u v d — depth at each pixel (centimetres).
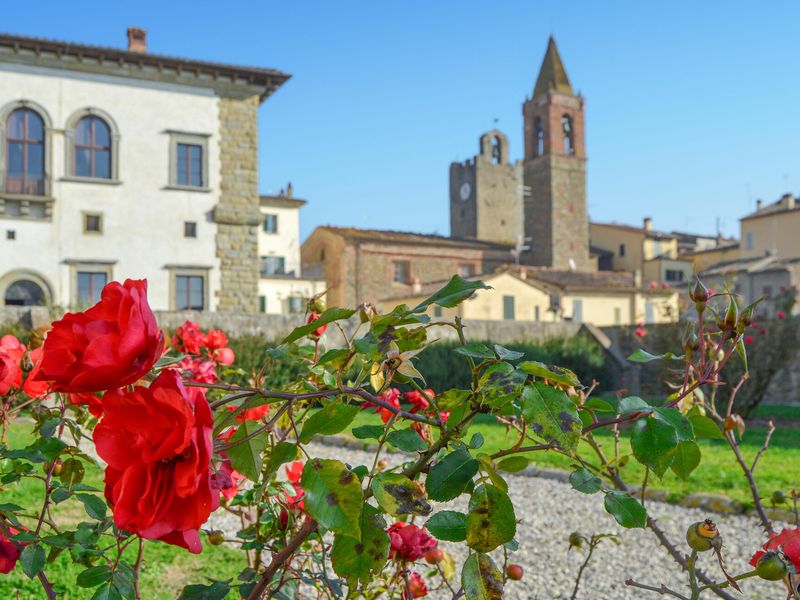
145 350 80
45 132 1962
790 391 1603
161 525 73
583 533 541
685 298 1805
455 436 104
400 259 4162
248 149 2197
